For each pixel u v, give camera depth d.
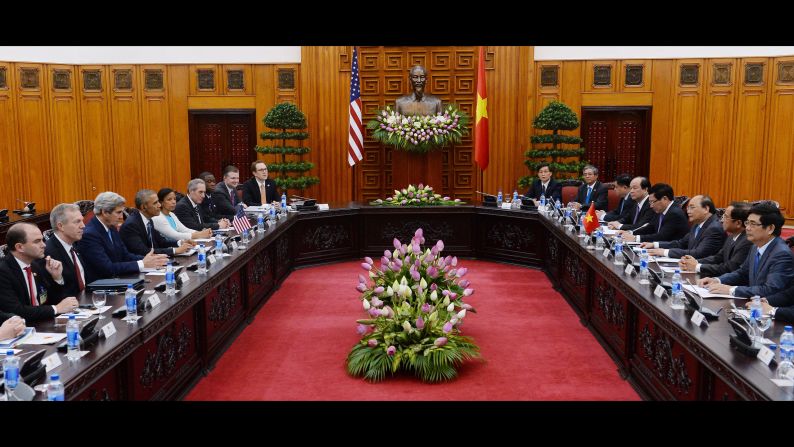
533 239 8.94
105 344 3.29
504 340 5.78
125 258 5.38
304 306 7.00
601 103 11.79
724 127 11.62
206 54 12.04
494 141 11.75
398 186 10.62
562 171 11.03
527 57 11.59
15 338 3.36
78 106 11.96
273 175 12.03
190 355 4.74
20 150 11.55
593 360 5.26
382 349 4.90
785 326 3.49
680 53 11.57
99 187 12.16
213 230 7.45
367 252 9.60
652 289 4.52
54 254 4.43
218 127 12.25
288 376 4.92
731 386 2.96
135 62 12.02
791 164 11.34
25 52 11.45
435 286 5.62
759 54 11.35
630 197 8.35
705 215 5.88
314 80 11.80
